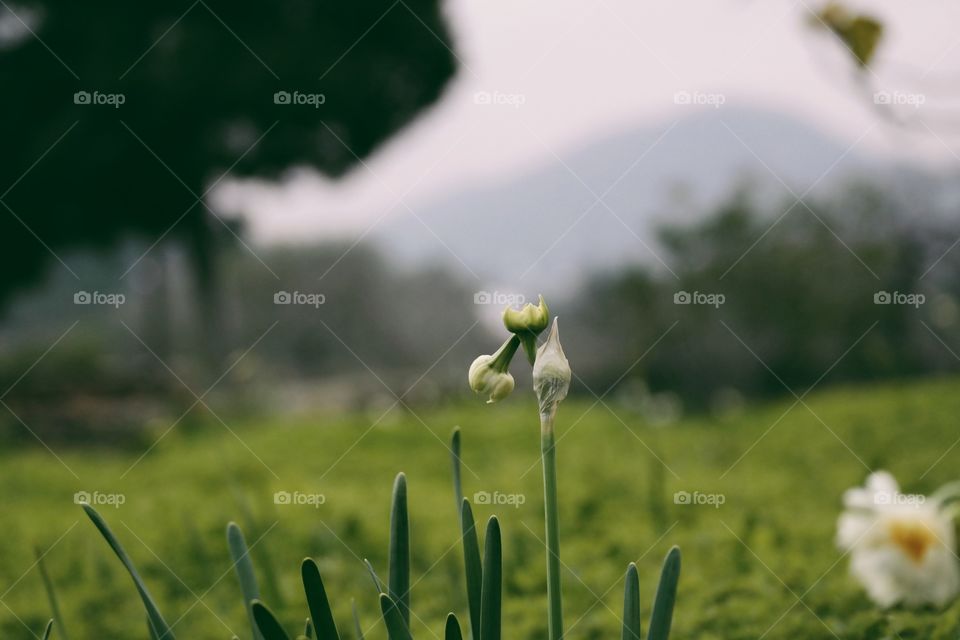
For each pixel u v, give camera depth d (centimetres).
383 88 1677
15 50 1522
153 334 1942
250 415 1395
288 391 1628
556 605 158
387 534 491
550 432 159
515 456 825
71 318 1928
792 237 1369
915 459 688
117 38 1516
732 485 623
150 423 1220
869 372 1330
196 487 739
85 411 1243
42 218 1636
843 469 680
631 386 1134
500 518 512
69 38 1516
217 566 439
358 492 647
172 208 1662
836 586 343
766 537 432
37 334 1838
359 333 2022
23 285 1762
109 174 1595
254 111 1609
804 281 1352
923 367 1316
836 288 1352
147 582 430
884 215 1321
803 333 1356
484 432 977
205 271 1770
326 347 2019
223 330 1777
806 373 1371
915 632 279
